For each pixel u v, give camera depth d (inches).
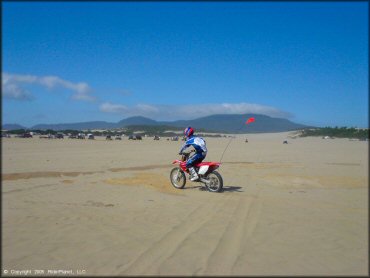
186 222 286.4
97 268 193.6
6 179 501.7
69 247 225.6
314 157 987.9
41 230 261.9
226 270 189.0
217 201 375.6
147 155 973.8
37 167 637.3
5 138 1942.7
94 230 263.1
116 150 1190.3
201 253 214.7
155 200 378.9
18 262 202.1
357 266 193.3
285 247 223.9
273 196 405.7
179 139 2605.8
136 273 186.5
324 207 343.6
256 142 2257.6
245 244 230.4
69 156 900.0
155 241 237.9
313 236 246.2
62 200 370.9
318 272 185.5
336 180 533.0
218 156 1031.0
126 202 366.3
